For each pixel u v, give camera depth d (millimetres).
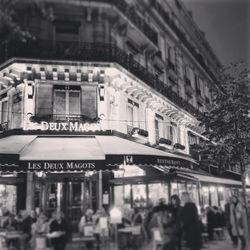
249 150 14859
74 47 12539
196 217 6625
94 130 12258
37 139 11430
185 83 21453
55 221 7355
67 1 12648
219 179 15672
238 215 7309
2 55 12039
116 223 7508
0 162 9156
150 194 11516
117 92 13578
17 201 11156
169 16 20125
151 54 17469
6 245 7648
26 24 12109
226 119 15344
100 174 11805
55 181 11531
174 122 18984
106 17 13672
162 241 6629
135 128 13914
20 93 12547
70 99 12734
